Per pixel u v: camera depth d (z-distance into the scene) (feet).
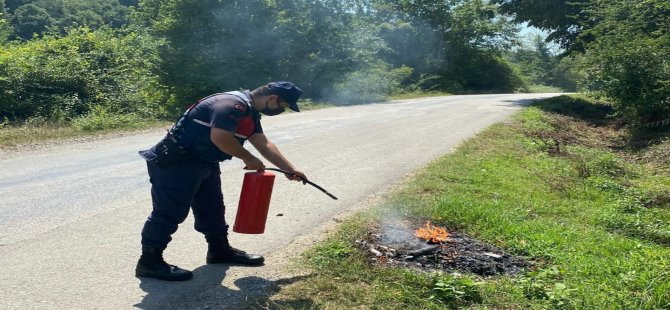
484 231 18.37
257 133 13.87
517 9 95.20
